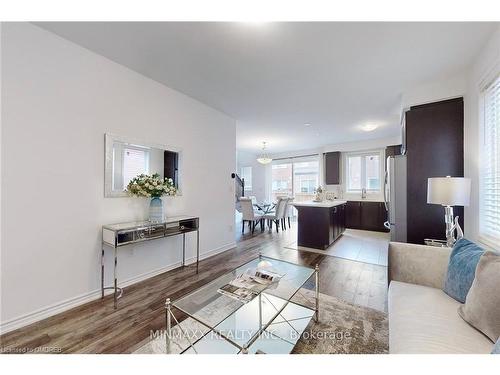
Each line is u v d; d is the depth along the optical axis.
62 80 1.99
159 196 2.67
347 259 3.49
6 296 1.69
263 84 2.87
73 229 2.06
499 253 1.23
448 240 2.11
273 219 5.71
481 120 2.18
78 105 2.10
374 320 1.84
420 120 2.87
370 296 2.27
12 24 1.72
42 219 1.87
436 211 2.78
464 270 1.37
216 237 3.81
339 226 5.03
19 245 1.75
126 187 2.49
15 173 1.73
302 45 2.06
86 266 2.15
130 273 2.56
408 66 2.42
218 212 3.86
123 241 2.20
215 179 3.81
